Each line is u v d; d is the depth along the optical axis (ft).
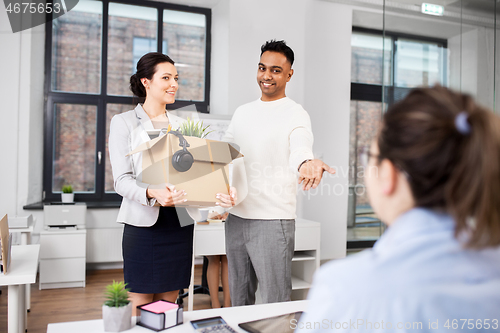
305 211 14.89
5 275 5.54
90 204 13.58
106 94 14.98
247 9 14.30
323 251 15.11
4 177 12.96
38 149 14.06
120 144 5.12
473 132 1.32
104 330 3.26
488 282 1.38
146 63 5.19
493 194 1.31
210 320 3.52
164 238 5.32
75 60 14.76
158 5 15.28
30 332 8.53
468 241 1.36
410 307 1.35
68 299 10.91
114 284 3.36
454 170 1.35
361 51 17.07
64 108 14.66
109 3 14.93
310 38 15.03
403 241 1.45
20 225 9.75
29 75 13.26
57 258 11.93
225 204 4.80
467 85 9.80
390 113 1.53
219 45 15.06
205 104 15.71
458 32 9.93
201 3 15.35
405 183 1.49
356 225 16.35
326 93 15.25
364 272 1.46
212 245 9.43
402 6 10.45
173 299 5.65
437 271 1.37
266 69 5.68
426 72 10.25
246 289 5.86
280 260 5.45
